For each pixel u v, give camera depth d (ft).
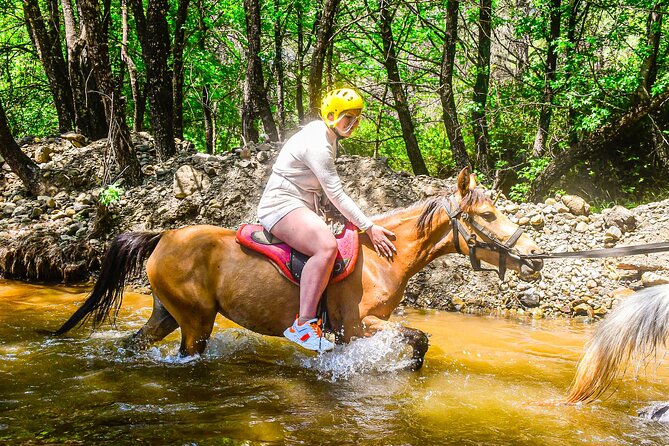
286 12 49.24
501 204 31.60
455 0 42.45
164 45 37.29
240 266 16.88
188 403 15.28
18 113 63.46
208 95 58.39
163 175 34.58
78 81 42.63
